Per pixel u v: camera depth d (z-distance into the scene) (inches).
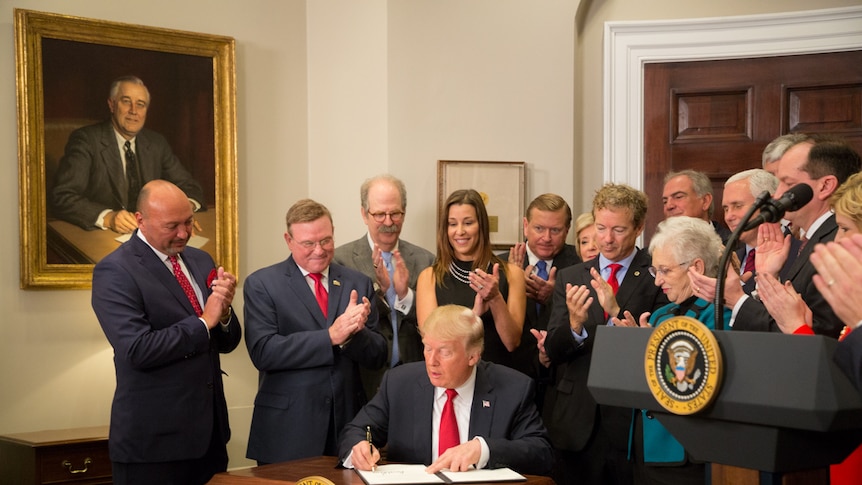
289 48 199.0
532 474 108.0
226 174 188.4
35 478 150.2
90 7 174.6
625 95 199.5
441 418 111.7
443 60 190.7
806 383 48.9
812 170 105.8
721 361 52.2
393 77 189.0
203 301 136.3
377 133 190.1
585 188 200.8
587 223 161.2
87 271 171.0
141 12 180.4
